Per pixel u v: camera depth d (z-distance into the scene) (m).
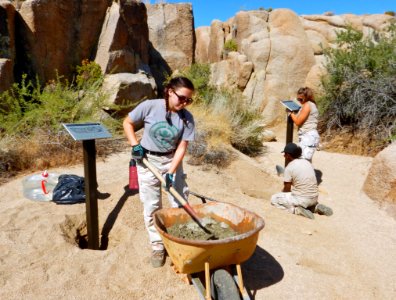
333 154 9.22
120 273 3.62
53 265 3.69
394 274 3.85
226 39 16.34
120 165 6.63
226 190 5.97
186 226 3.47
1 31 8.97
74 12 10.45
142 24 12.27
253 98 13.02
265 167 7.75
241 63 13.38
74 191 5.07
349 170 7.82
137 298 3.27
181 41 16.47
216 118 8.43
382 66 9.82
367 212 5.53
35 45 9.55
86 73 10.02
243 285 3.25
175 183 3.63
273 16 14.45
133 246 4.07
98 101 8.20
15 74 9.39
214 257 2.97
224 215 3.62
